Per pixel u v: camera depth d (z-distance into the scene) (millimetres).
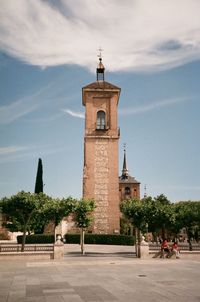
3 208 33125
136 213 33156
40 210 37062
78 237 51594
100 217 52500
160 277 17438
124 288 13977
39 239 47938
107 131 55781
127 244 48438
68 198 38719
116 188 53688
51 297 12078
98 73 60562
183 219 38312
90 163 54438
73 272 19781
